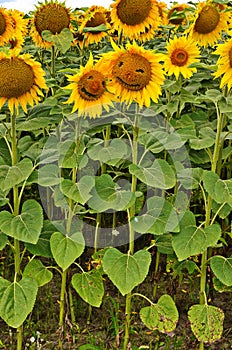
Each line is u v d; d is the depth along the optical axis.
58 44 3.95
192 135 3.76
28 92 3.43
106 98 3.47
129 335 3.88
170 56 4.08
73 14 4.63
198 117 4.43
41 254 3.62
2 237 3.50
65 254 3.51
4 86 3.35
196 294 4.35
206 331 3.63
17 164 3.45
